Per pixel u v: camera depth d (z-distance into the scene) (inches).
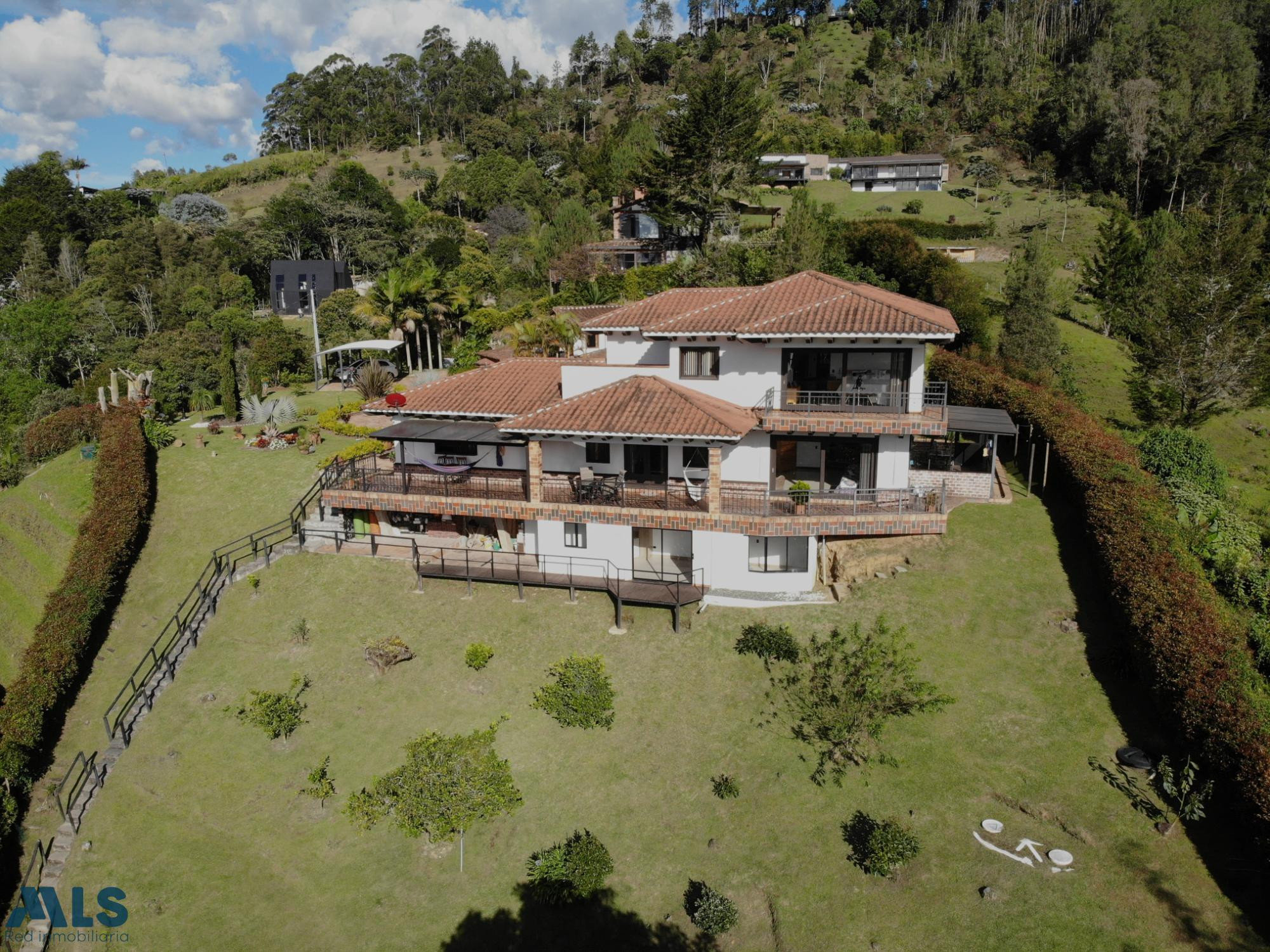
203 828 1007.0
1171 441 1489.9
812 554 1278.3
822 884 863.7
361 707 1136.2
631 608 1261.1
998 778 950.4
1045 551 1289.4
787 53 7529.5
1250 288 1578.5
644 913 869.8
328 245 4611.2
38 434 1993.1
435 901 906.7
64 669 1205.7
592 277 3038.9
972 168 4751.5
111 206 4990.2
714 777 997.2
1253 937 751.7
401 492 1373.0
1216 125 3976.4
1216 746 846.5
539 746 1061.1
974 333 2129.7
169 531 1603.1
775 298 1396.4
